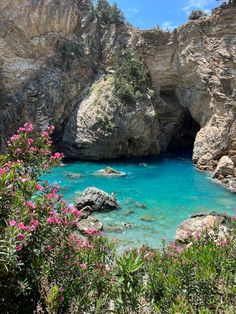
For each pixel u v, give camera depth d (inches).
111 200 806.5
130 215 759.7
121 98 1446.9
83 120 1433.3
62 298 235.9
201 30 1409.9
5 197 237.1
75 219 264.7
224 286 247.4
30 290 237.8
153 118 1489.9
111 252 308.8
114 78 1507.1
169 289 239.6
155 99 1590.8
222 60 1326.3
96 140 1386.6
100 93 1489.9
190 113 1609.3
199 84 1419.8
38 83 1461.6
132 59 1533.0
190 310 232.7
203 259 257.6
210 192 960.3
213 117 1333.7
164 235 643.5
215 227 365.1
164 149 1672.0
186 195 927.7
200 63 1406.3
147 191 960.3
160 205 834.8
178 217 749.3
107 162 1375.5
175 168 1280.8
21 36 1433.3
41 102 1439.5
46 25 1489.9
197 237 347.6
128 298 232.4
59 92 1480.1
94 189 808.3
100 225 660.7
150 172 1203.2
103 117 1402.6
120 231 658.8
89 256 269.6
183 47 1478.8
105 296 259.4
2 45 1379.2
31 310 241.3
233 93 1279.5
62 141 1462.8
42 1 1453.0
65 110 1513.3
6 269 202.8
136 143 1496.1
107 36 1659.7
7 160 295.0
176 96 1624.0
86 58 1589.6
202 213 731.4
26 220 228.8
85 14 1659.7
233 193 954.7
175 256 299.7
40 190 258.8
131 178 1107.9
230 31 1325.0
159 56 1547.7
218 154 1270.9
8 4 1379.2
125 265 234.5
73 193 904.3
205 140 1321.4
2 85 1396.4
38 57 1489.9
